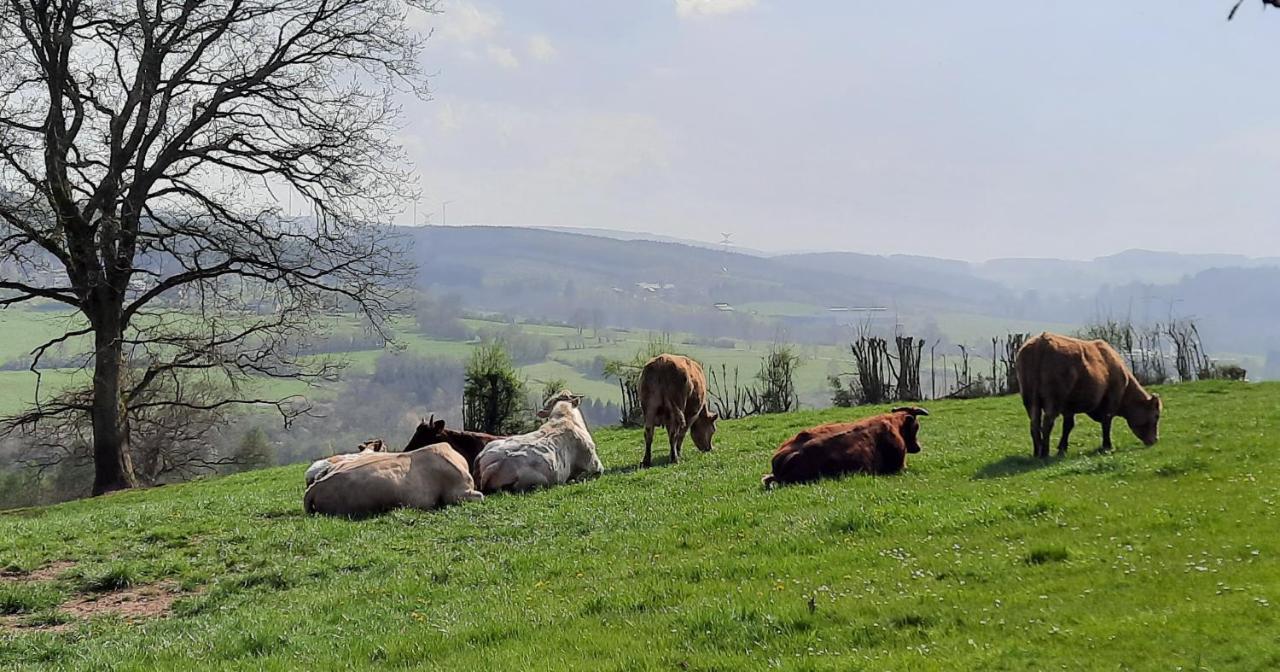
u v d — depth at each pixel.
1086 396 17.73
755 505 14.45
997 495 13.41
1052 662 7.19
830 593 9.42
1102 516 11.41
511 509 16.67
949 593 9.10
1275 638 7.05
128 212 33.28
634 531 13.88
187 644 10.05
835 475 16.38
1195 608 7.90
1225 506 11.27
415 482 17.31
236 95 34.31
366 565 13.41
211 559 14.27
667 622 9.09
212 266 35.19
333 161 34.53
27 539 15.96
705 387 23.83
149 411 42.84
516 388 42.38
